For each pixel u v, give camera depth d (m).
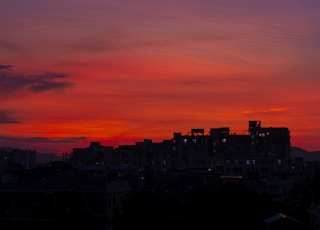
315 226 135.50
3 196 124.06
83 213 114.06
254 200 140.50
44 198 111.19
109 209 151.75
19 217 105.69
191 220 132.00
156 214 137.62
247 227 137.25
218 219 136.88
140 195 145.88
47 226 103.19
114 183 160.25
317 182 176.25
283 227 121.69
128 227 133.25
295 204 156.25
